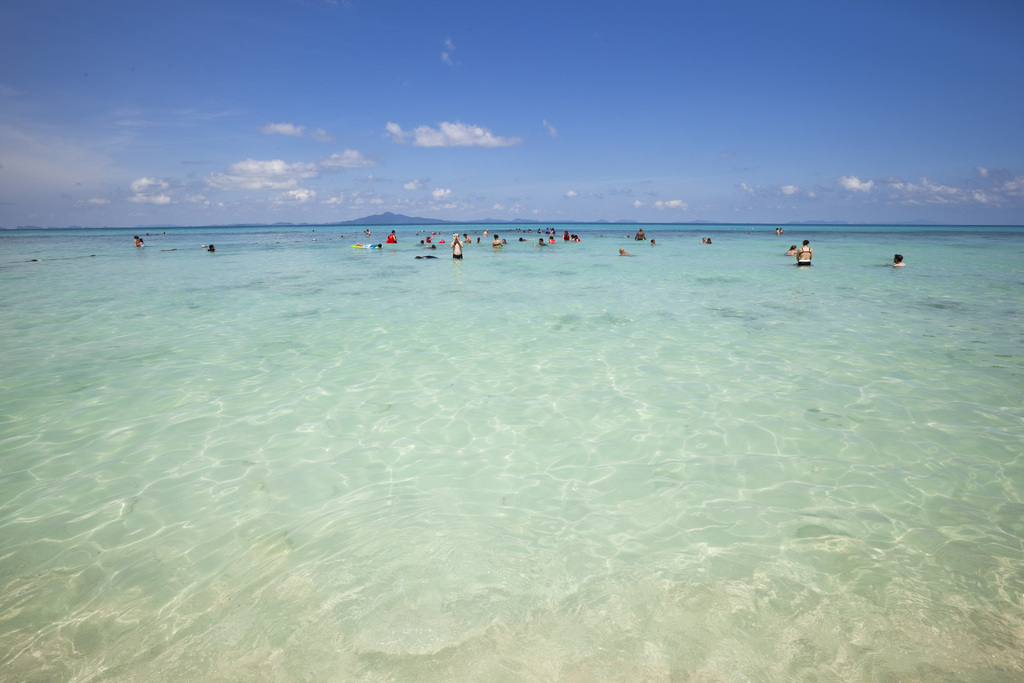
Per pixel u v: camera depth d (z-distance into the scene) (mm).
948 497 3820
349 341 8805
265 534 3486
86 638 2625
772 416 5414
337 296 13953
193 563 3193
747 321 10203
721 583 2945
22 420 5441
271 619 2730
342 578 3033
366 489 4074
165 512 3768
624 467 4383
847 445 4719
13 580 3053
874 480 4094
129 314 11320
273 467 4441
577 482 4148
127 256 30891
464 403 5914
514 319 10617
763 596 2834
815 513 3643
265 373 7051
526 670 2393
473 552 3258
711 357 7656
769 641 2533
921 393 6023
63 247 43219
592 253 30594
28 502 3898
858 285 15492
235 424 5355
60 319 10727
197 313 11406
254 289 15469
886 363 7215
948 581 2932
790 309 11484
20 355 7914
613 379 6691
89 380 6750
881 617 2670
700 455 4582
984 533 3379
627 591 2895
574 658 2457
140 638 2617
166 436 5059
